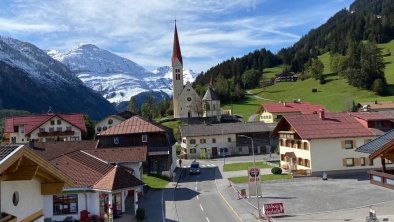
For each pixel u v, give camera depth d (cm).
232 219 4269
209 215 4469
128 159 5884
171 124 14738
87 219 4238
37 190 1434
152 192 5897
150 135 7356
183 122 14925
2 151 1180
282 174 6694
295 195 5159
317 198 4912
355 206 4416
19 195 1295
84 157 5103
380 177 2316
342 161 6350
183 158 10575
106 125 11469
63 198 4303
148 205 5025
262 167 7812
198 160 10012
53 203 4291
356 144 6359
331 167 6338
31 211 1379
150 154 7156
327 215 4122
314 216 4119
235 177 6875
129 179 4453
